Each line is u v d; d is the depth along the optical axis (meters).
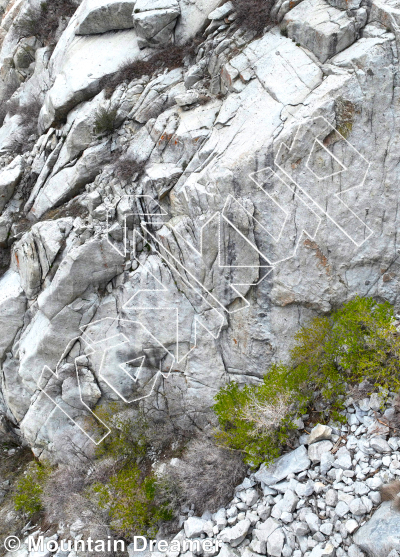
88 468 8.02
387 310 6.68
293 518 5.73
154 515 6.74
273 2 7.77
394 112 6.67
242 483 6.44
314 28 7.03
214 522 6.28
